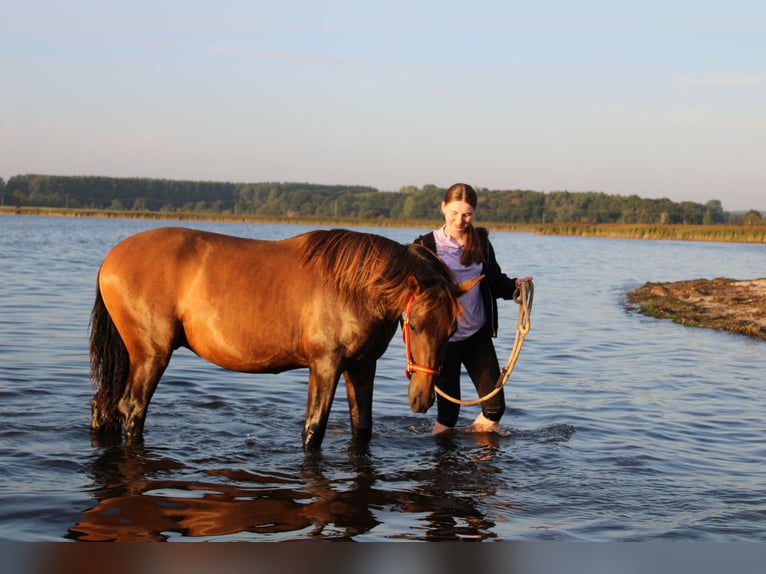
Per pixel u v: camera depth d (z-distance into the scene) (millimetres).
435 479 4980
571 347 11297
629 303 18312
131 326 5305
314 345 5188
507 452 5676
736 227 87625
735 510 4484
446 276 5270
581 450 5777
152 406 6672
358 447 5660
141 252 5312
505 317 14820
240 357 5301
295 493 4613
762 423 6777
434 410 7070
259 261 5297
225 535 3938
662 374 9234
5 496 4324
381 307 5082
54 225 73812
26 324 11297
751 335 12961
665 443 6047
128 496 4422
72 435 5621
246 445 5605
